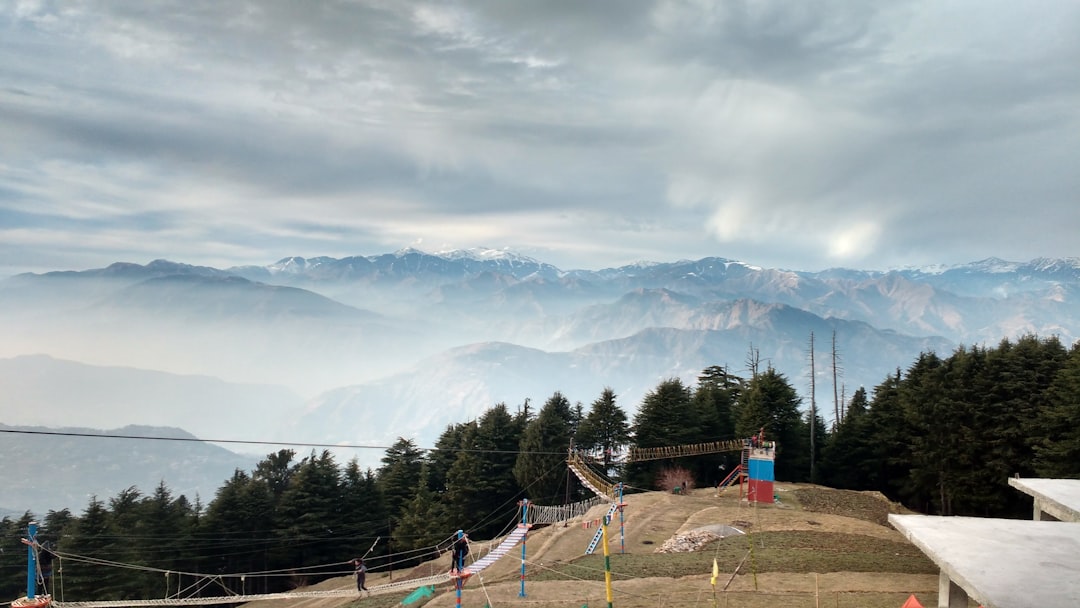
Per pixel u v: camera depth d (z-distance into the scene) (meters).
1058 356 80.56
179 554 86.31
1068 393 69.31
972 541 18.56
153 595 80.50
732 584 44.19
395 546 93.94
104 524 86.12
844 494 78.00
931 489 86.62
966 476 80.50
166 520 89.75
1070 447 67.00
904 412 91.19
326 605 59.97
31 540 36.28
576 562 53.88
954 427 82.25
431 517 95.06
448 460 112.38
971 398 82.00
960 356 87.38
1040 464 72.06
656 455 93.19
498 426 106.62
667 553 55.12
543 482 98.19
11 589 81.50
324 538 92.06
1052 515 26.45
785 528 60.72
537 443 99.31
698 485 103.19
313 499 93.00
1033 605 14.20
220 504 90.69
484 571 55.59
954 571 16.42
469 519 98.25
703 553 53.53
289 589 88.25
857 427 100.75
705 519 64.69
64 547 82.56
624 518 67.75
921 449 86.44
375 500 100.56
